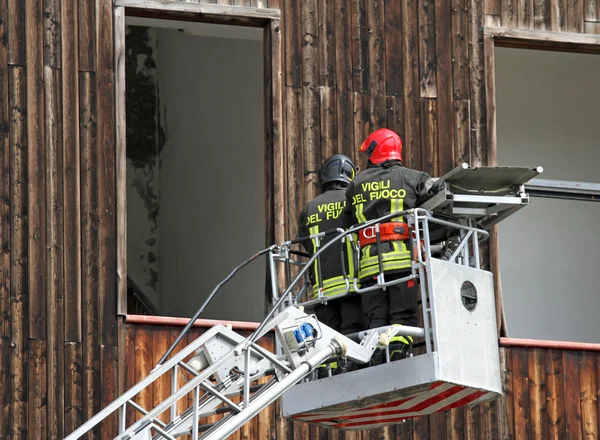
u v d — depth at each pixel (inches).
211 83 2090.3
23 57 1566.2
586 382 1641.2
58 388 1488.7
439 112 1694.1
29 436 1469.0
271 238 1619.1
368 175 1205.1
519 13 1747.0
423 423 1593.3
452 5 1727.4
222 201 2047.2
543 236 2149.4
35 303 1507.1
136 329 1525.6
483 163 1694.1
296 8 1673.2
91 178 1556.3
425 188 1190.9
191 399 1518.2
